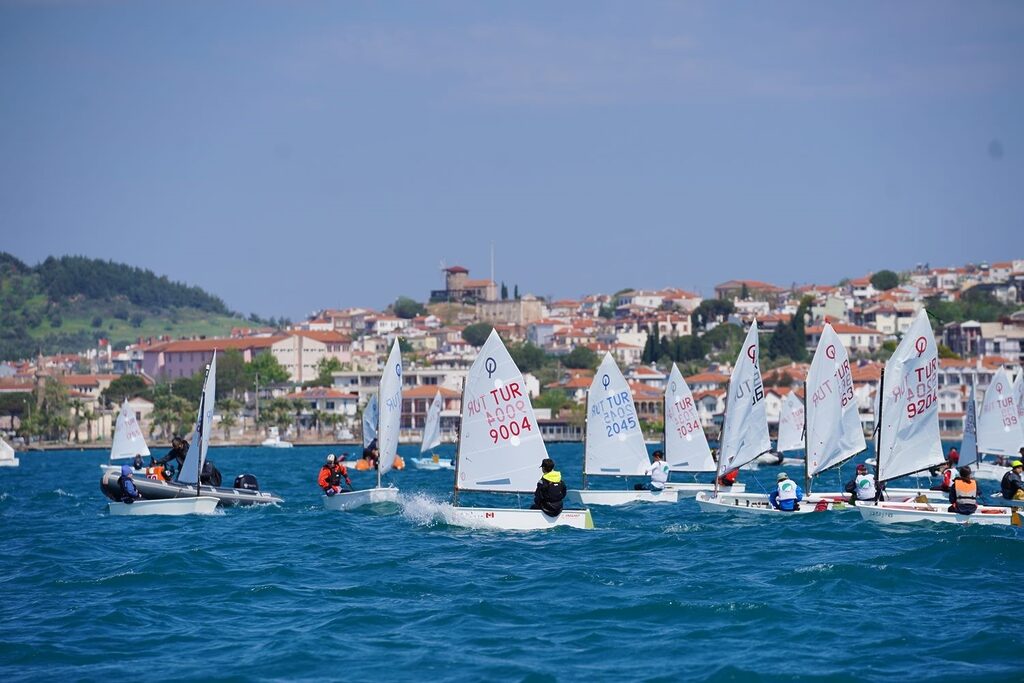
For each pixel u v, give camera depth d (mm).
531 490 75312
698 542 70188
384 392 95375
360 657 44438
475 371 75562
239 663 43875
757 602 52188
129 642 47094
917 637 46250
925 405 80938
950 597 53406
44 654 45438
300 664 43625
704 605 51469
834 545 68125
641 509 90500
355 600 54094
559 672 42250
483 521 76125
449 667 43031
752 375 93500
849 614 50094
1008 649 44344
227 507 95062
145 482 92000
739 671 42000
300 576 60250
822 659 43469
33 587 58438
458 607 52000
